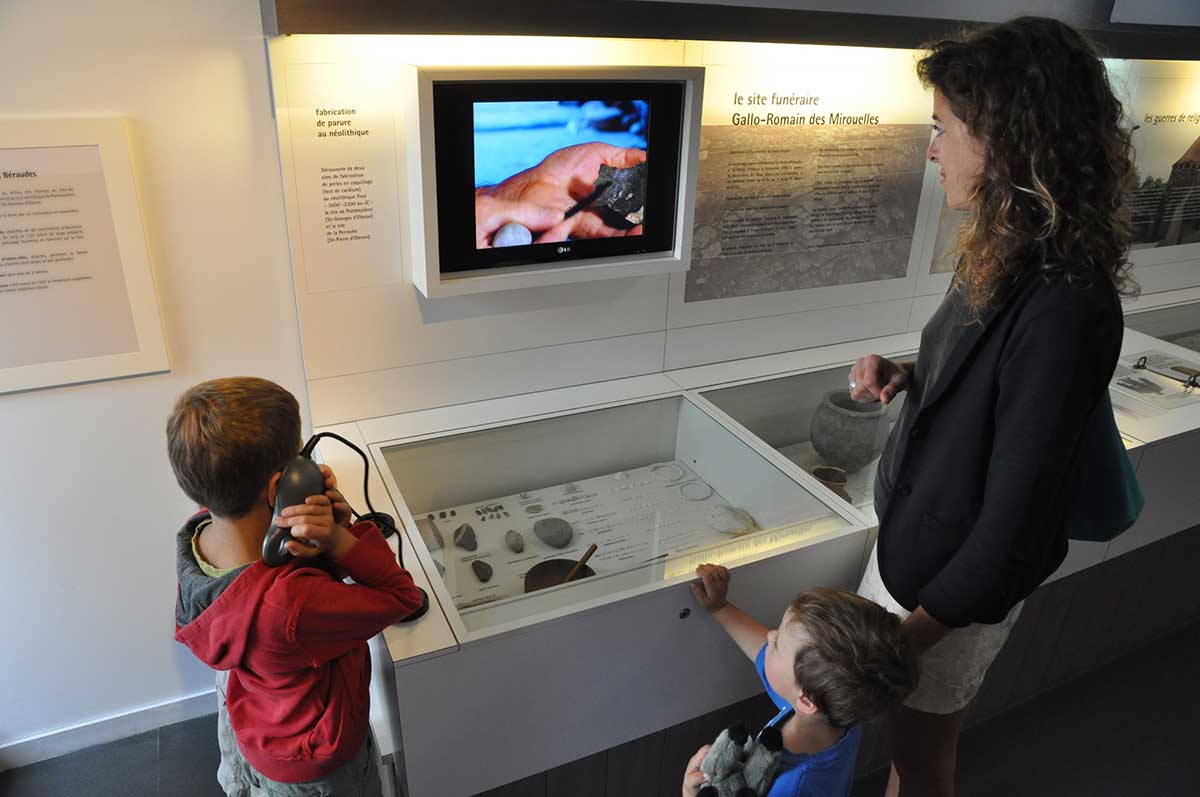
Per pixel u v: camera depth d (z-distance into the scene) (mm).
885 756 2168
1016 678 2350
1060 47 1090
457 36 1710
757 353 2453
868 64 2168
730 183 2152
